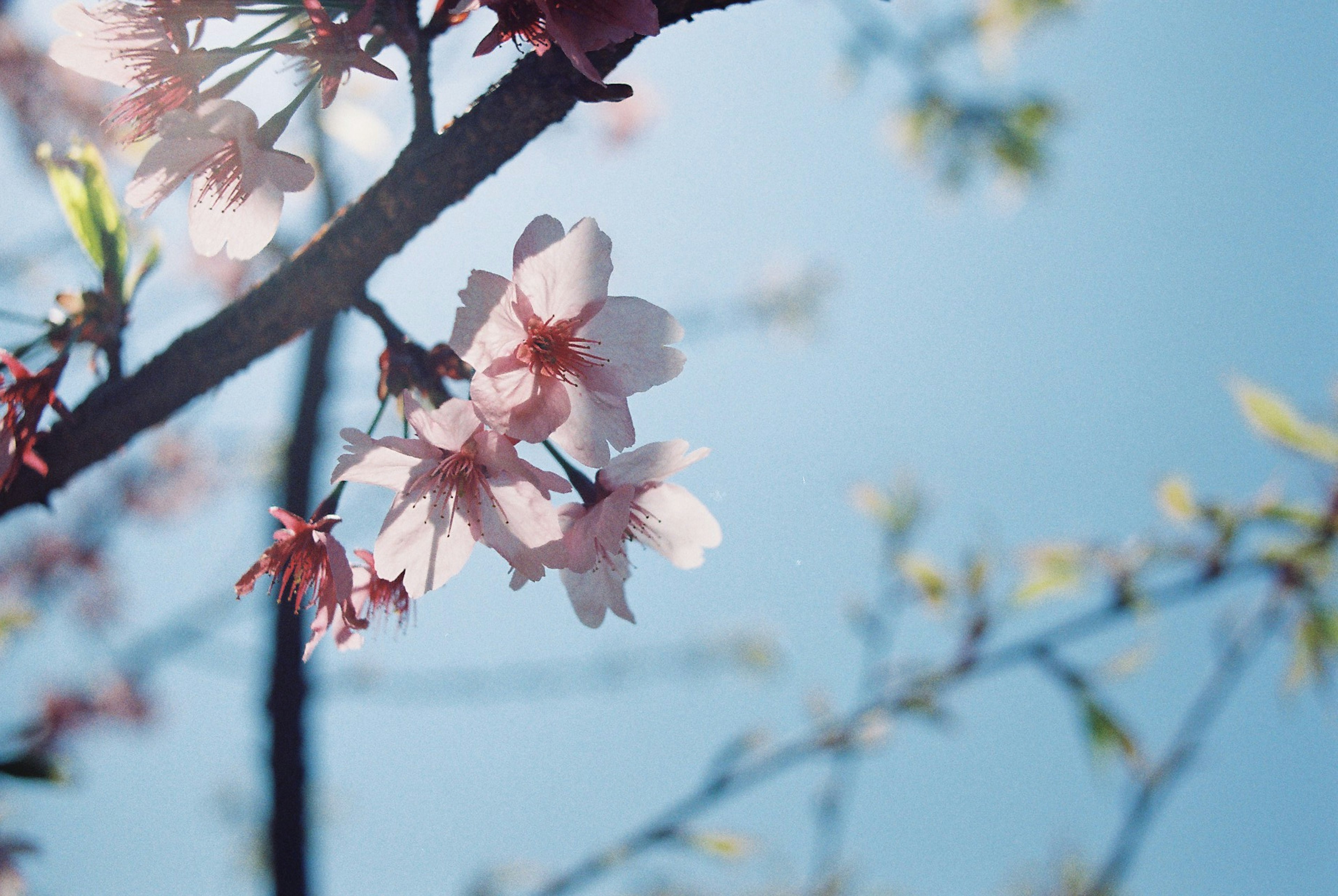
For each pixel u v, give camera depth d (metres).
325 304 0.42
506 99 0.40
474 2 0.40
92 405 0.44
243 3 0.40
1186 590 0.60
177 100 0.41
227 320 0.43
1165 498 0.60
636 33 0.40
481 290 0.41
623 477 0.44
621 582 0.45
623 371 0.42
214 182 0.42
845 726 0.66
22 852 0.53
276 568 0.42
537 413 0.41
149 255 0.45
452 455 0.42
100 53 0.41
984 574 0.68
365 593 0.44
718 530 0.45
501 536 0.42
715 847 0.59
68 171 0.44
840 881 0.71
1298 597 0.58
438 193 0.41
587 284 0.42
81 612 1.17
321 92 0.40
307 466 0.60
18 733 0.50
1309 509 0.58
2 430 0.43
